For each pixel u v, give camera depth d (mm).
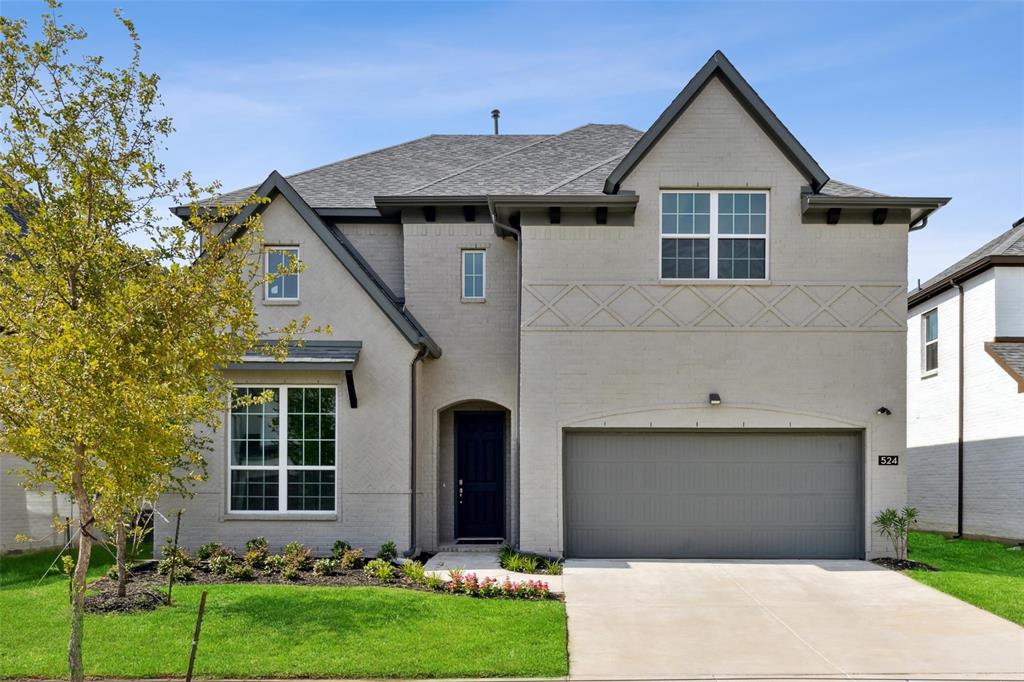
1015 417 17484
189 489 14531
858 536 14828
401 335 14906
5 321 7672
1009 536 17641
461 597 11305
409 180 18266
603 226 14945
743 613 10906
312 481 14773
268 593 11234
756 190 14992
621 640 9711
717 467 14961
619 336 14859
